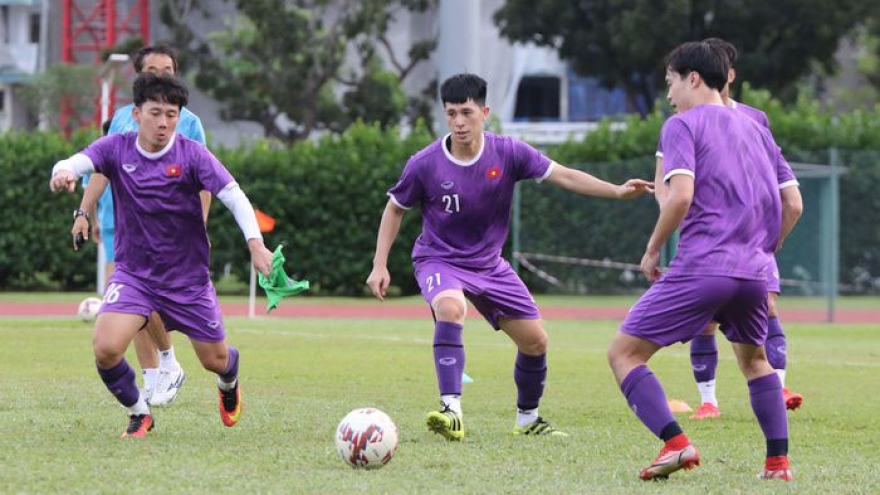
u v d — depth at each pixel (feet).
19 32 463.01
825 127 263.70
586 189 74.18
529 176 75.15
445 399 72.43
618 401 93.56
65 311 206.80
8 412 80.69
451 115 73.15
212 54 413.80
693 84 61.46
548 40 417.90
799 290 230.07
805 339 166.20
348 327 173.78
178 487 55.67
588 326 188.55
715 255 58.90
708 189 59.47
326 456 64.90
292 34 376.68
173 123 69.26
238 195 69.00
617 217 246.06
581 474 60.90
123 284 70.38
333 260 264.31
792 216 72.13
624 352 60.23
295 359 122.72
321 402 89.30
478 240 75.72
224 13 426.92
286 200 263.08
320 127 403.34
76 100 396.16
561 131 378.94
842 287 248.52
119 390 70.03
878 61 455.63
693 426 82.02
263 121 391.04
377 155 264.93
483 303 75.56
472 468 62.13
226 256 261.65
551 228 249.75
